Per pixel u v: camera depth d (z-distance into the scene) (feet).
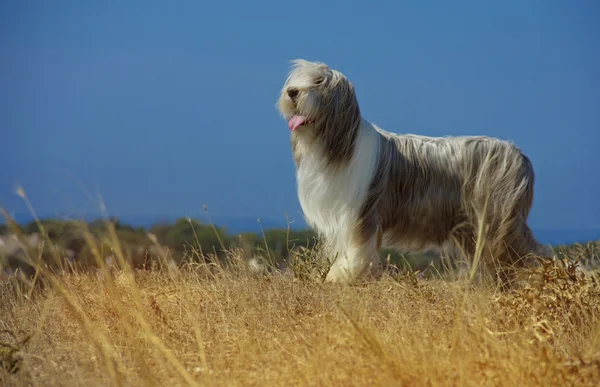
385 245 28.71
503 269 26.63
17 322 19.99
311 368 14.07
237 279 23.27
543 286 20.15
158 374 15.30
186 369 15.60
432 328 17.58
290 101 27.02
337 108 26.71
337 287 22.98
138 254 25.90
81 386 14.62
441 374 13.82
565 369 13.89
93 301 21.17
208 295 21.89
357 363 14.32
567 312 18.86
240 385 14.10
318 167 27.45
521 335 16.16
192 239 27.68
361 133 27.40
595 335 16.80
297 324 18.94
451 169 27.89
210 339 17.97
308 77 26.89
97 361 16.08
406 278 23.36
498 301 19.67
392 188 27.78
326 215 27.73
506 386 13.38
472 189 27.73
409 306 20.11
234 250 25.41
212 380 14.21
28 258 19.24
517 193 27.58
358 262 26.71
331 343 15.67
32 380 15.24
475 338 15.16
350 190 27.07
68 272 23.16
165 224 27.76
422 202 27.91
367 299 20.45
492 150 27.96
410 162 27.89
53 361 15.99
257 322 19.22
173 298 21.77
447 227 28.17
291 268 25.18
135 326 18.69
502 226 27.40
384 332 16.99
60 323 19.77
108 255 24.21
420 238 28.43
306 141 27.40
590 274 21.22
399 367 13.73
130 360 16.35
